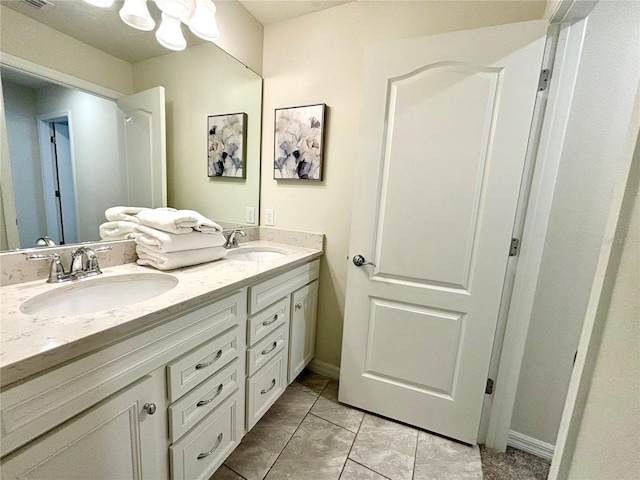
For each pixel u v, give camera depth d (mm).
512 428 1368
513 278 1238
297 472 1178
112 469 692
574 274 1181
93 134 1074
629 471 371
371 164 1358
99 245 1081
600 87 1061
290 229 1843
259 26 1737
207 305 932
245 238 1840
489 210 1188
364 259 1430
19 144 883
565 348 1230
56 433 571
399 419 1468
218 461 1055
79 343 580
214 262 1311
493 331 1251
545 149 1128
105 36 1077
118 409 686
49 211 966
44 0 904
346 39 1562
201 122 1496
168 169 1377
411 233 1330
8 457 510
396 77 1266
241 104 1704
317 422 1460
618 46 1025
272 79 1787
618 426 402
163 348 790
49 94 941
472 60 1136
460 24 1320
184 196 1475
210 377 981
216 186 1633
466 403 1333
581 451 487
